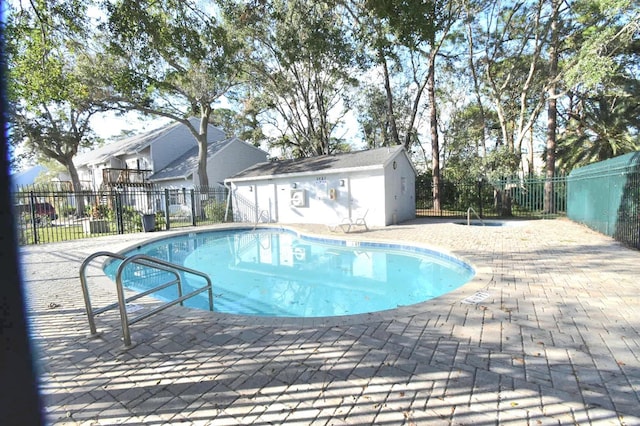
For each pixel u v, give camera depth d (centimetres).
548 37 1720
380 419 221
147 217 1415
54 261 832
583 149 2031
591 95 1930
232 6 938
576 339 321
